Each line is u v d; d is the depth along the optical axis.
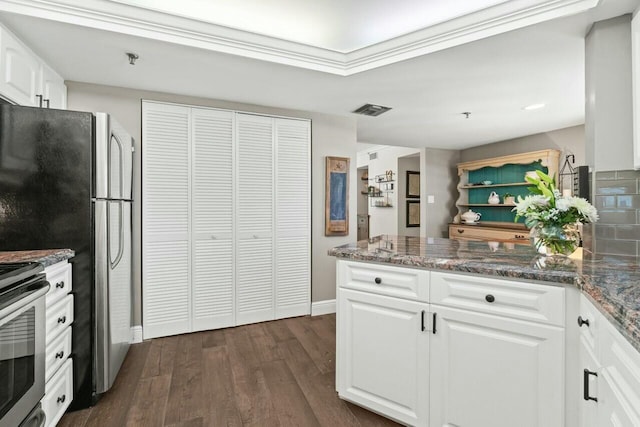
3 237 1.80
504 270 1.38
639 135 1.61
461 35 2.04
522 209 1.75
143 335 2.88
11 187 1.81
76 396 1.89
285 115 3.45
